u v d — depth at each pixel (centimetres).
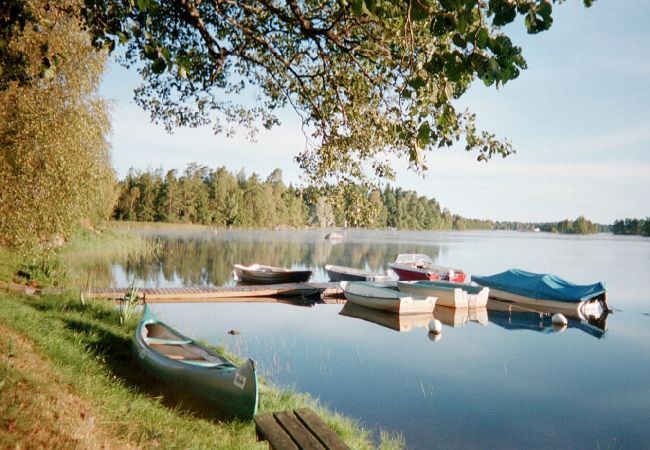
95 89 1469
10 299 1048
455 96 493
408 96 352
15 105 1113
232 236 6712
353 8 284
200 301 1864
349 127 605
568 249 7194
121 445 426
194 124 766
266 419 383
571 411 877
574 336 1527
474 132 538
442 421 808
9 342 571
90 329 935
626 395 970
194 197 8769
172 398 693
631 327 1686
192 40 610
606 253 6238
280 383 948
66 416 421
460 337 1466
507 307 2044
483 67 266
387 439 707
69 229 1410
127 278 2297
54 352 661
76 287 1709
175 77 679
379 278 2369
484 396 941
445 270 2673
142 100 736
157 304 1748
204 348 811
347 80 596
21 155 1126
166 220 8519
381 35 500
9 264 1717
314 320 1617
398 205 12744
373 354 1213
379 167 637
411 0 279
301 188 668
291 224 10344
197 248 4319
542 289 2028
